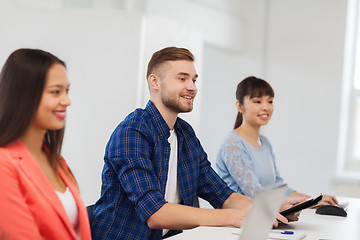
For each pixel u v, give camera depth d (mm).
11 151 1565
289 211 2197
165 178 2221
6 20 4176
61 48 4293
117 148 2100
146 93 4402
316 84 5676
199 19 5250
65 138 4328
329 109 5617
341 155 5703
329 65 5617
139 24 4250
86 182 4316
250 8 5855
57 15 4281
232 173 2998
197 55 4992
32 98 1562
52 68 1600
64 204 1715
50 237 1578
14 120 1553
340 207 2547
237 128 3180
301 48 5734
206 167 2488
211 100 5641
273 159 3297
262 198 1399
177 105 2230
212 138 5703
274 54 5840
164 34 4617
